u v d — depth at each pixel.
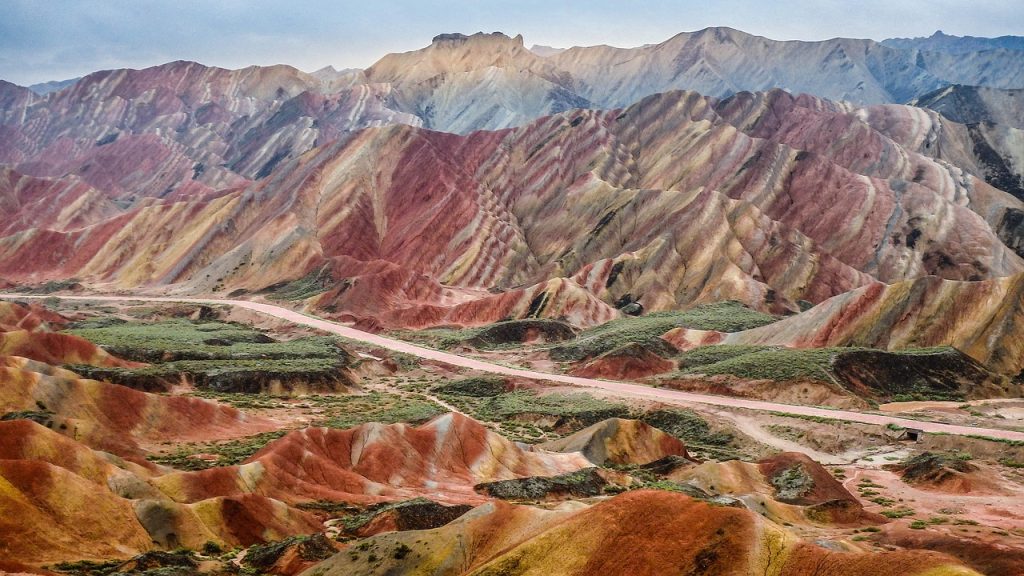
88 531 58.31
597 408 116.81
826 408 114.31
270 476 75.25
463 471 88.44
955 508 75.44
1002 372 129.38
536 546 48.56
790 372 123.12
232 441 97.00
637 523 48.19
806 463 83.00
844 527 69.00
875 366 124.69
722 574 44.66
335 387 132.50
